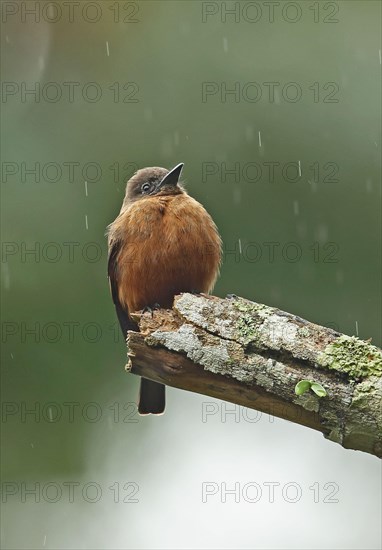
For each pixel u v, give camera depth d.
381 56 12.80
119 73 13.28
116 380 12.49
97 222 12.59
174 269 9.53
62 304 12.36
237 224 12.45
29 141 13.01
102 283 12.45
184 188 11.38
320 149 12.55
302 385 6.52
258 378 6.72
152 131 12.88
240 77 12.82
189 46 13.15
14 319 12.29
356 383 6.48
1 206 12.55
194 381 7.00
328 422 6.55
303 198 12.48
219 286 12.30
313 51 12.84
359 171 12.49
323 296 12.28
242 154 12.61
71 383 12.36
